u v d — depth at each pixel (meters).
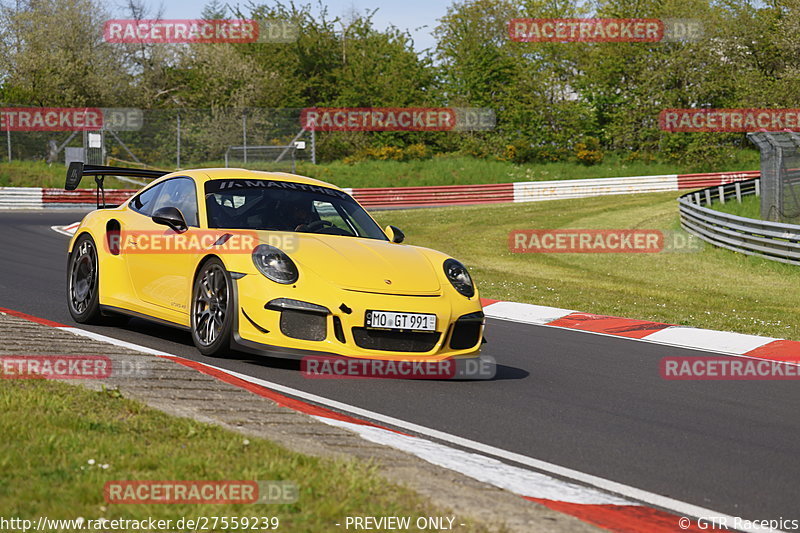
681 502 9.75
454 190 104.25
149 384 12.52
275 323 15.04
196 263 16.41
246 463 8.71
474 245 58.06
